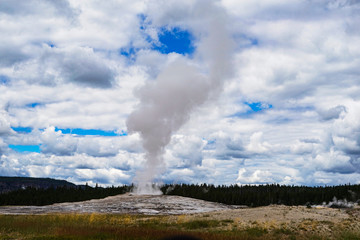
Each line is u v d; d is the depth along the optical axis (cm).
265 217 3788
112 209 6203
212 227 3353
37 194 11788
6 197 11156
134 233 2667
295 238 2766
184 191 12406
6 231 2850
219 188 14300
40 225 3284
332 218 3662
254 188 15162
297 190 14312
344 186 13062
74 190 12888
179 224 3562
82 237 2439
